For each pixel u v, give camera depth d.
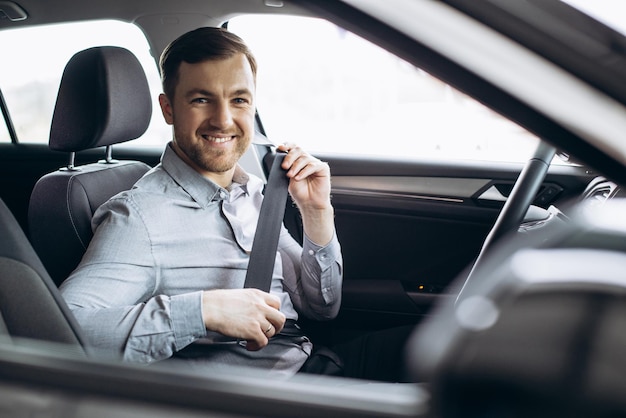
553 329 0.56
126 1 2.38
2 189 3.18
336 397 0.66
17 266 1.04
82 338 1.08
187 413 0.67
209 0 2.32
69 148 1.99
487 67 0.81
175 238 1.74
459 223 2.44
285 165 1.92
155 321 1.51
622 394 0.56
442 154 2.56
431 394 0.57
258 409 0.66
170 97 1.78
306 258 2.00
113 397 0.70
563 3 0.87
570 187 2.39
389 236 2.47
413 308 2.31
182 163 1.80
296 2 0.86
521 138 0.84
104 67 1.97
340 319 2.34
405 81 2.58
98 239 1.68
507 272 0.59
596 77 0.81
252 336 1.54
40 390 0.72
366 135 2.64
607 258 0.59
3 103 3.10
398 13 0.83
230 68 1.74
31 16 2.43
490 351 0.56
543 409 0.56
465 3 0.84
